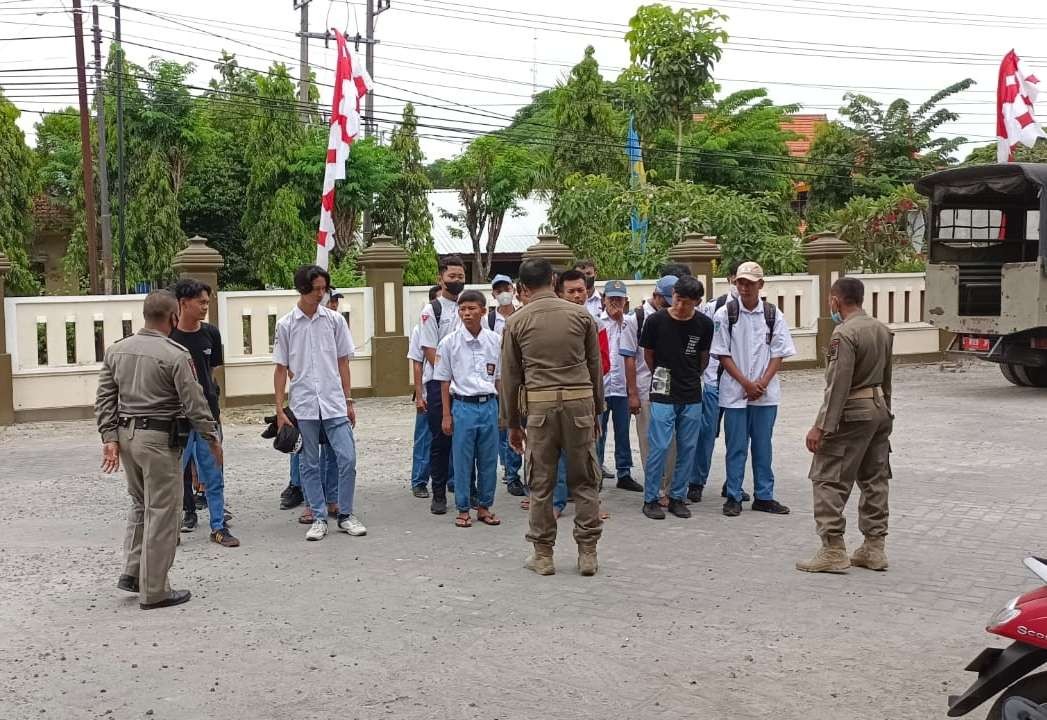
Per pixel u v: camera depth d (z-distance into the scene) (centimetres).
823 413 636
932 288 1581
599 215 2236
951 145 3378
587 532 653
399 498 898
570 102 2973
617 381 905
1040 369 1581
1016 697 371
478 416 781
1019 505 838
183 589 630
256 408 1403
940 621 560
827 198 3391
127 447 592
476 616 575
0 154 2839
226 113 3216
